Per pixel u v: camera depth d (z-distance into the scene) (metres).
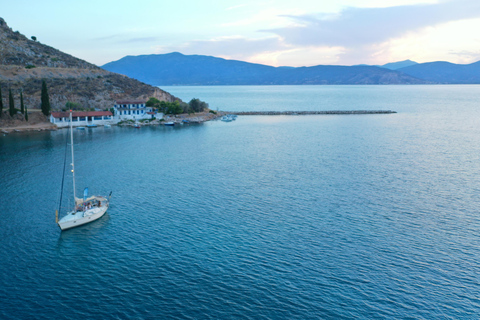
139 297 43.78
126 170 98.00
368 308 42.12
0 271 49.06
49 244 56.72
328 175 93.88
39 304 42.53
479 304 42.91
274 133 169.25
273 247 55.47
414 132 169.75
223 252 53.94
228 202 74.12
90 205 67.75
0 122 169.88
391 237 58.94
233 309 41.75
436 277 48.06
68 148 127.19
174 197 77.06
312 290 45.19
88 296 43.97
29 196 76.44
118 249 55.09
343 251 54.41
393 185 85.44
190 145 136.75
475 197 77.25
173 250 54.56
